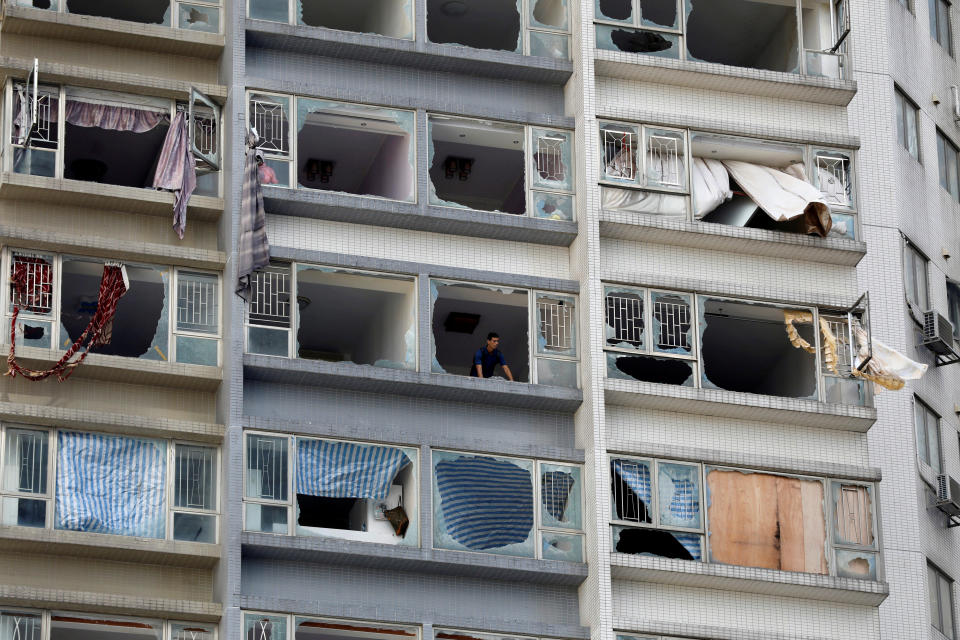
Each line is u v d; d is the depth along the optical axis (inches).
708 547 3563.0
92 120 3663.9
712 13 4079.7
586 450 3577.8
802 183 3811.5
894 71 4124.0
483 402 3602.4
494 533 3511.3
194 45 3750.0
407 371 3553.2
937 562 3804.1
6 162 3592.5
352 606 3395.7
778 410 3666.3
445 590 3476.9
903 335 3855.8
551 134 3786.9
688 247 3772.1
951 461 3991.1
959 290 4163.4
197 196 3631.9
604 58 3828.7
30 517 3398.1
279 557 3417.8
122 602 3346.5
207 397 3558.1
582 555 3526.1
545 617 3501.5
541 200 3742.6
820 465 3656.5
